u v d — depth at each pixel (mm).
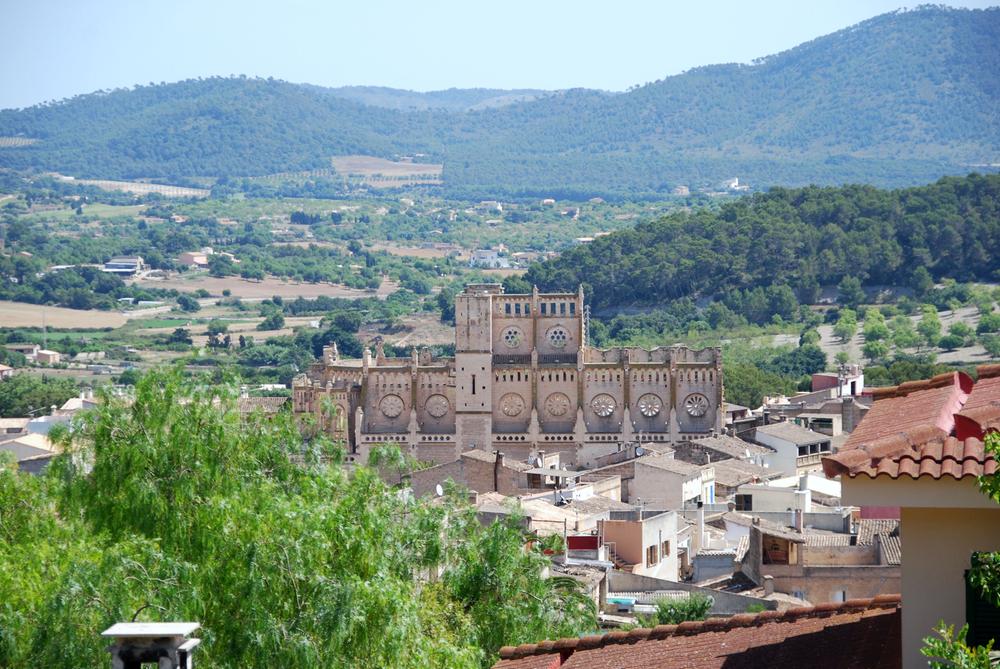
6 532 112062
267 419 122750
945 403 55125
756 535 186250
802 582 181125
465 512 123625
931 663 48000
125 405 114562
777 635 59500
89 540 106062
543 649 65625
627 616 167875
